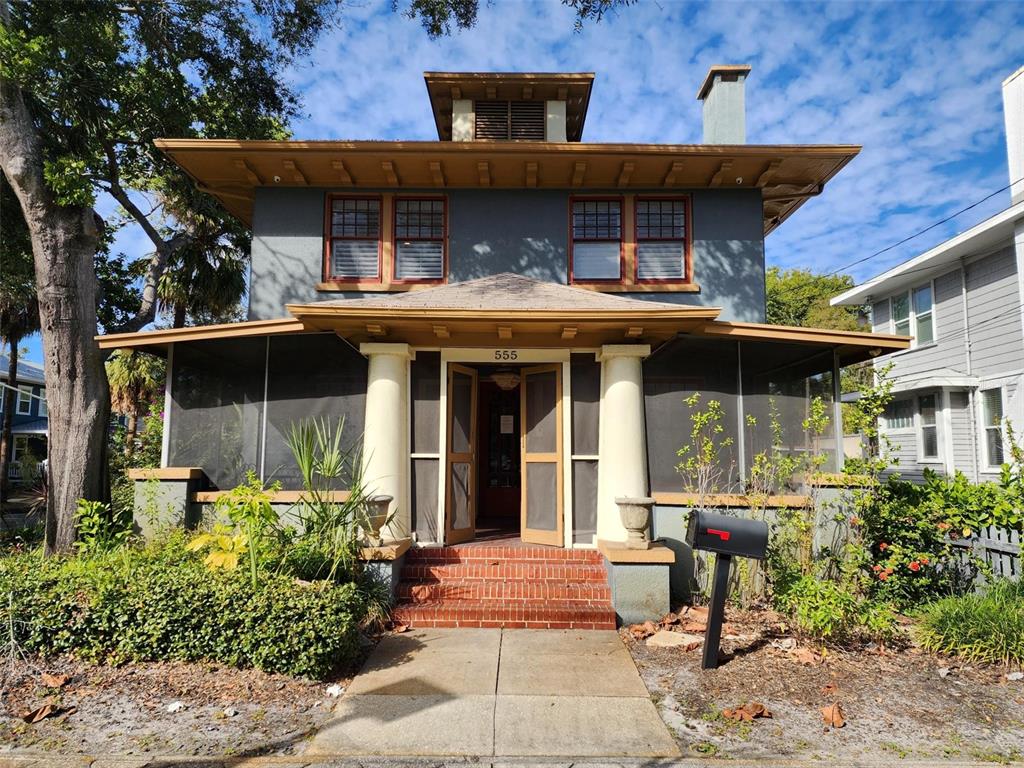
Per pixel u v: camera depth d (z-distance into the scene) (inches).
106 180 478.0
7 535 444.5
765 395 305.4
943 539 270.1
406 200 394.6
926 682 194.7
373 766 148.5
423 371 314.2
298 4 411.2
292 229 387.2
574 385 313.7
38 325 717.9
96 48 378.3
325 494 290.7
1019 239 482.6
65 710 173.2
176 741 157.8
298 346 314.2
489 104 450.0
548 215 389.4
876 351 309.4
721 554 206.8
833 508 281.1
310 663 191.6
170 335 301.1
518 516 426.6
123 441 740.7
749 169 370.3
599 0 335.6
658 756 152.9
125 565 231.3
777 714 174.2
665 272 386.0
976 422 532.1
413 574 278.7
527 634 241.9
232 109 487.5
